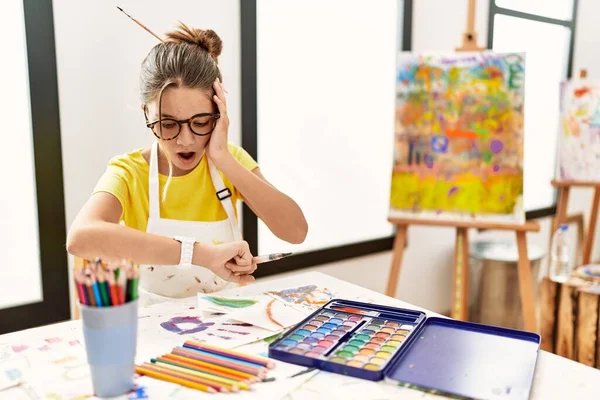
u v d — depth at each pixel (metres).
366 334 0.83
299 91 1.98
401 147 1.88
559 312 1.81
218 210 1.24
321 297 1.04
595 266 2.04
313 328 0.85
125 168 1.16
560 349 1.81
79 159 1.49
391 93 2.30
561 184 2.44
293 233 1.23
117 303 0.64
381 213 2.37
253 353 0.79
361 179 2.25
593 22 3.24
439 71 1.84
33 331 0.89
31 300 1.51
